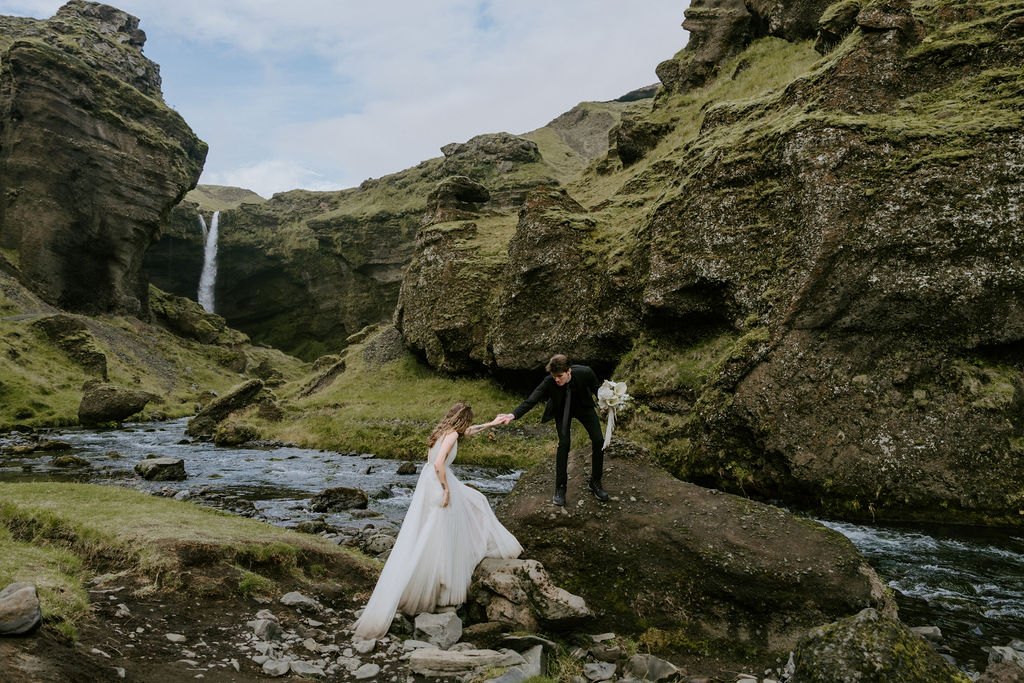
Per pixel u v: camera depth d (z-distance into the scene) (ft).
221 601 19.40
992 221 46.65
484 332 96.53
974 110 53.31
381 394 106.01
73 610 16.24
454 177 126.11
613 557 22.00
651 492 24.08
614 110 456.04
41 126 192.13
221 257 318.86
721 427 50.75
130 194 213.25
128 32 308.81
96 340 173.88
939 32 61.41
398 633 18.92
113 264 211.61
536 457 67.77
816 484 45.60
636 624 20.76
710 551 21.06
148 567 19.97
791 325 50.60
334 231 308.60
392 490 54.65
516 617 19.60
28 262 187.83
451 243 111.86
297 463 72.33
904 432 44.93
